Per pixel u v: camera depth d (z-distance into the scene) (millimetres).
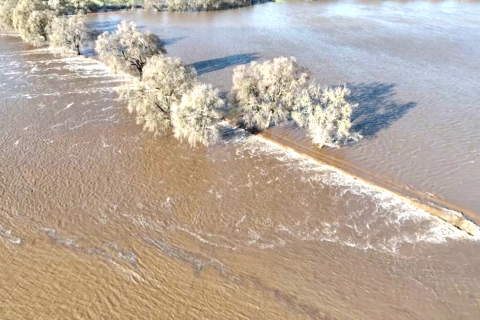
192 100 40750
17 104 52875
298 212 33656
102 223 32531
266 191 36156
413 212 33281
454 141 42844
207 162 40438
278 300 26422
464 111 49344
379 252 29734
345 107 41469
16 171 38625
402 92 55031
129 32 59250
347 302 26234
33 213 33406
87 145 43219
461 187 35938
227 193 35969
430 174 37781
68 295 26750
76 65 68375
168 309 25922
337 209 33875
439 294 26609
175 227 32188
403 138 43562
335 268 28609
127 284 27594
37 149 42344
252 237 31297
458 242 30297
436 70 63719
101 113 50375
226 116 49125
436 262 28781
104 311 25750
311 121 42219
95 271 28469
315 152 41750
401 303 26109
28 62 69688
